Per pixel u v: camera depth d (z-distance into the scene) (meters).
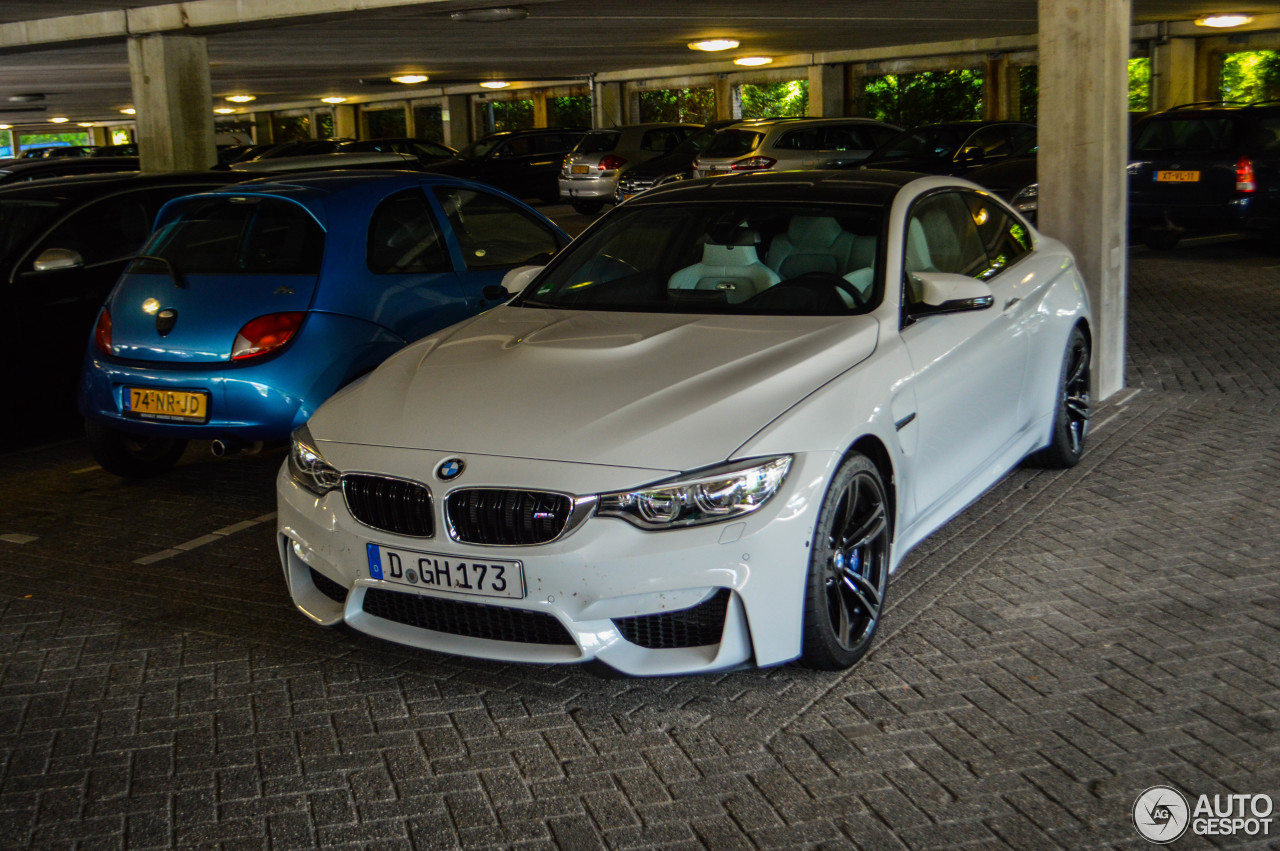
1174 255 13.85
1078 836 2.80
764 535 3.27
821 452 3.41
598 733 3.39
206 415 5.42
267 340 5.37
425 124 40.41
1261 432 6.21
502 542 3.34
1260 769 3.04
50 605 4.57
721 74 30.53
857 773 3.11
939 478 4.26
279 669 3.92
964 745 3.22
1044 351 5.16
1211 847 2.73
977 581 4.36
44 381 7.28
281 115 45.56
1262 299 10.52
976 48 24.70
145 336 5.61
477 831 2.93
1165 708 3.37
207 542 5.29
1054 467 5.65
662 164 21.22
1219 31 22.48
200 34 12.78
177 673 3.91
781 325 4.04
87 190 7.53
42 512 5.84
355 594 3.62
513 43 18.86
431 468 3.44
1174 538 4.71
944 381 4.19
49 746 3.44
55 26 13.32
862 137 19.69
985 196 5.26
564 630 3.36
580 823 2.95
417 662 3.93
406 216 6.05
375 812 3.03
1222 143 13.21
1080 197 6.75
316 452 3.75
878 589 3.79
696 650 3.35
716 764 3.19
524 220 6.81
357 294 5.62
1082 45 6.54
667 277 4.54
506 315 4.60
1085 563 4.49
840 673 3.67
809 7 15.34
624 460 3.30
